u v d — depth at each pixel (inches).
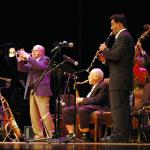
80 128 392.2
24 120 475.2
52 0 566.6
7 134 404.5
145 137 406.0
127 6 540.4
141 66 413.4
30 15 564.4
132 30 537.0
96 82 408.8
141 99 396.2
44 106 402.3
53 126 404.2
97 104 401.4
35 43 560.7
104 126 446.6
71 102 427.8
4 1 570.3
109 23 549.0
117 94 347.9
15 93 476.7
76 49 551.8
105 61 354.9
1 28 561.3
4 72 481.7
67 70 365.1
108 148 238.2
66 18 560.4
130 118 353.1
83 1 553.3
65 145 280.7
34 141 360.2
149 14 532.7
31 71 403.9
